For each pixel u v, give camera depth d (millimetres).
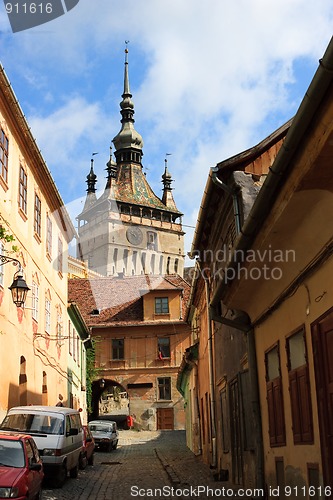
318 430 8625
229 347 16797
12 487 10156
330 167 6762
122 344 52188
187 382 34750
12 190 19000
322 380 8422
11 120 18781
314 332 8766
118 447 37719
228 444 17438
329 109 5844
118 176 120438
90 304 54062
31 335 21375
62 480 15898
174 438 44062
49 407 17484
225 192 15398
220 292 12477
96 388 52562
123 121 127438
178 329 51906
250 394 13297
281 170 7379
